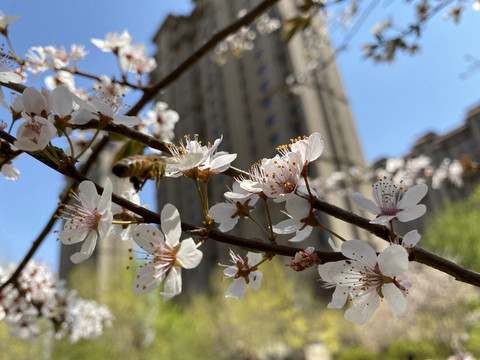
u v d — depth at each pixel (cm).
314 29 555
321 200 109
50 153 100
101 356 1222
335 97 3422
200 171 108
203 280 2817
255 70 3475
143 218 102
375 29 398
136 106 204
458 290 884
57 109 107
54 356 1072
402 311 93
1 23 157
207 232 99
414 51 351
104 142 194
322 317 1559
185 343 1565
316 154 109
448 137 3184
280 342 1577
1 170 138
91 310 419
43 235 162
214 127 3847
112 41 210
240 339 1627
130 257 102
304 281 1666
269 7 230
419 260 98
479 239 1131
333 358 1523
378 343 1209
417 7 346
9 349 949
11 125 105
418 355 1034
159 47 4828
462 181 809
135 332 1432
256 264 110
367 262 99
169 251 98
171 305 1689
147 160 143
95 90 185
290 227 109
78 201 106
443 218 1202
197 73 4375
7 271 280
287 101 3183
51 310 298
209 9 4059
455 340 848
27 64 165
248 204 115
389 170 940
